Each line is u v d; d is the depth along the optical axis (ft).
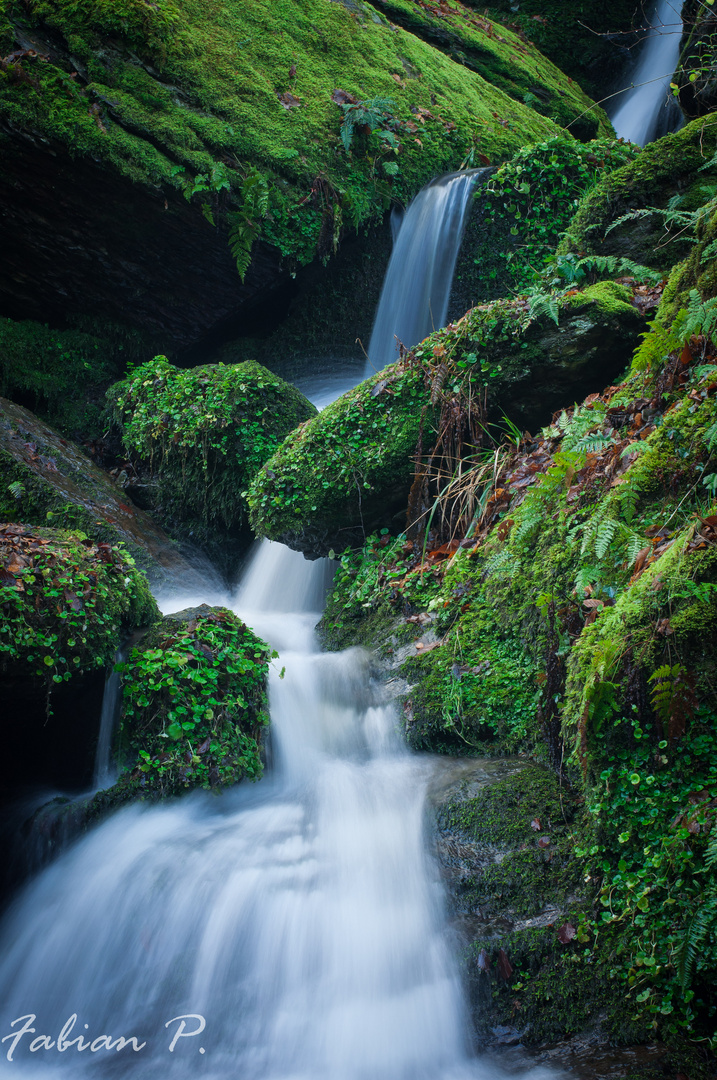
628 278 23.13
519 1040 11.32
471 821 13.75
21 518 25.07
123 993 13.80
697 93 30.22
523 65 50.19
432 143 39.17
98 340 35.83
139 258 33.99
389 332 35.78
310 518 22.66
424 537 21.11
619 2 57.41
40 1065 13.28
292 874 14.07
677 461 14.19
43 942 15.10
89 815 16.56
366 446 21.98
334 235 34.68
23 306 35.09
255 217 33.27
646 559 13.34
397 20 47.24
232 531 29.76
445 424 21.12
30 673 16.29
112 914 14.69
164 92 32.96
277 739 18.49
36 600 16.38
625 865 11.71
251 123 34.30
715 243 16.55
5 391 33.09
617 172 24.22
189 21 34.76
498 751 15.74
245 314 36.83
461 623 17.76
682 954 10.32
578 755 12.94
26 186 31.68
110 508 27.78
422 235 35.29
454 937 12.38
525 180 32.35
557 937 11.80
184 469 29.12
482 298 33.01
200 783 16.78
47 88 30.89
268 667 19.07
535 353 20.89
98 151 30.94
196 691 17.67
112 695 17.95
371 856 14.10
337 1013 12.44
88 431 33.65
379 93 39.14
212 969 13.39
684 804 11.30
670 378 16.01
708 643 11.55
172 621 19.16
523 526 16.29
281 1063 12.22
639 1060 10.28
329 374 37.96
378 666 18.88
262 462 27.89
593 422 16.35
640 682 11.84
